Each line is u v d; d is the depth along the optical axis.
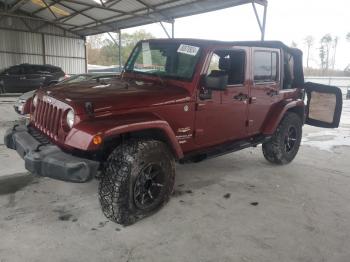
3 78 14.91
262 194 3.80
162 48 3.77
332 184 4.19
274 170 4.71
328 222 3.15
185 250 2.63
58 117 2.96
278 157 4.79
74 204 3.37
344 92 22.91
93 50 45.62
